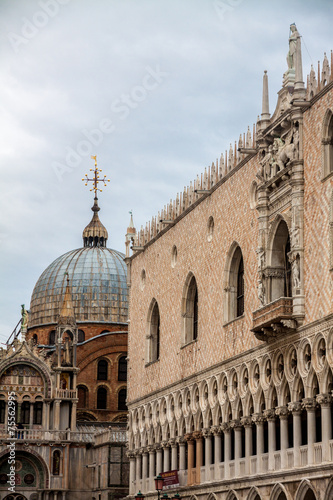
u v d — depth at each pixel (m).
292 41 58.44
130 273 90.38
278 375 55.97
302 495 51.25
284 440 54.62
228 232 65.81
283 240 57.62
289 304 53.69
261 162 59.12
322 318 50.28
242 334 61.81
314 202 52.72
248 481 58.66
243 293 64.31
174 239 78.00
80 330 128.88
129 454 85.19
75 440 106.94
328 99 51.84
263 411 57.56
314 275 52.09
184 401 72.19
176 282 76.50
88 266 133.88
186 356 72.56
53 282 133.00
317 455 50.53
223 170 68.12
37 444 105.31
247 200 62.81
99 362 123.06
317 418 54.12
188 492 68.94
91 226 143.00
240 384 61.53
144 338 84.12
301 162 54.41
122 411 121.25
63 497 104.69
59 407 108.69
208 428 66.81
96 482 103.75
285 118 56.28
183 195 76.94
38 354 109.69
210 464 66.00
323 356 50.56
